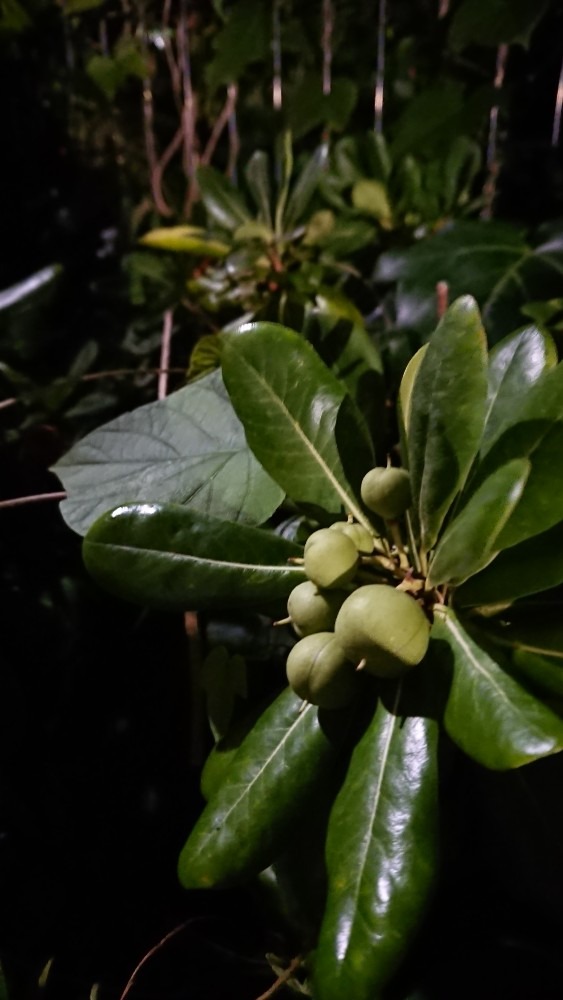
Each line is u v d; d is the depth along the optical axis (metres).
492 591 0.18
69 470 0.24
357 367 0.25
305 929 0.22
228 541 0.19
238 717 0.22
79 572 0.32
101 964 0.28
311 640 0.18
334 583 0.17
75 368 0.33
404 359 0.29
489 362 0.20
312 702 0.18
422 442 0.18
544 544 0.17
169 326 0.32
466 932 0.23
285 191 0.32
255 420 0.20
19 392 0.32
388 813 0.17
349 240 0.34
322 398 0.20
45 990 0.26
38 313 0.34
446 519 0.19
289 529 0.23
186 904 0.28
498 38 0.36
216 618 0.25
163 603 0.20
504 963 0.23
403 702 0.18
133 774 0.30
